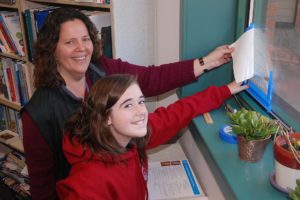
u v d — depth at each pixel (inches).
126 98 36.5
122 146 39.3
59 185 37.8
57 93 47.5
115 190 37.5
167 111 49.3
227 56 53.1
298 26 39.4
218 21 55.9
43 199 52.0
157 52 69.6
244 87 51.9
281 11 43.3
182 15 56.7
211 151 43.8
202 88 60.1
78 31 47.3
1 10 90.7
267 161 40.7
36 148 48.4
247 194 34.9
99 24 65.6
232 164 40.5
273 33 45.8
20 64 84.2
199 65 54.2
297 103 40.9
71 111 47.6
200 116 54.3
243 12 53.1
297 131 40.6
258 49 50.8
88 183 35.4
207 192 51.3
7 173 95.7
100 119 36.9
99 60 54.7
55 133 47.7
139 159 43.1
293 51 40.9
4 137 96.6
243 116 39.2
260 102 50.5
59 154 49.6
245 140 39.4
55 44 47.0
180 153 60.1
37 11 71.6
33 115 46.3
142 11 65.1
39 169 50.1
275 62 45.7
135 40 66.4
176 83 55.5
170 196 47.6
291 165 32.7
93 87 38.1
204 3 54.8
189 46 57.5
